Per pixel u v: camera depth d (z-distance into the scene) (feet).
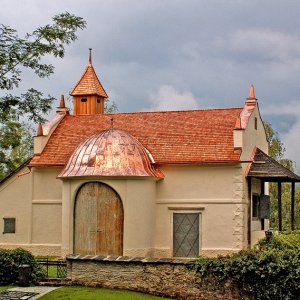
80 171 105.19
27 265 81.15
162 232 109.81
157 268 75.56
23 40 73.51
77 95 143.33
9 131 87.15
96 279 78.74
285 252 72.02
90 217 105.19
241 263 71.36
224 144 110.42
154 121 120.47
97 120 124.98
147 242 106.52
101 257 79.10
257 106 122.31
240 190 107.24
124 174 103.71
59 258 108.37
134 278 76.74
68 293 74.54
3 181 120.47
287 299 69.05
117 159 105.50
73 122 125.80
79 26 76.28
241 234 106.52
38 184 118.52
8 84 73.72
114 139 108.27
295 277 68.90
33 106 76.33
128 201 104.17
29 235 117.91
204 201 108.37
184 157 110.11
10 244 118.73
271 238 89.81
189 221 109.09
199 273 73.41
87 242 105.09
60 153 118.42
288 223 191.72
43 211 117.70
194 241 108.58
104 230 104.63
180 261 74.64
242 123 112.47
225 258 73.20
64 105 129.59
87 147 108.27
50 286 80.33
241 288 71.46
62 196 109.09
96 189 105.19
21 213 118.93
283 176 108.78
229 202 107.45
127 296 73.15
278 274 69.77
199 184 109.09
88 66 146.72
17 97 75.31
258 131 123.24
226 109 119.24
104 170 104.17
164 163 109.91
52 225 116.98
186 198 109.29
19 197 119.34
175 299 73.77
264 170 110.63
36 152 119.03
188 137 114.11
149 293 75.56
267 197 119.96
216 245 107.45
